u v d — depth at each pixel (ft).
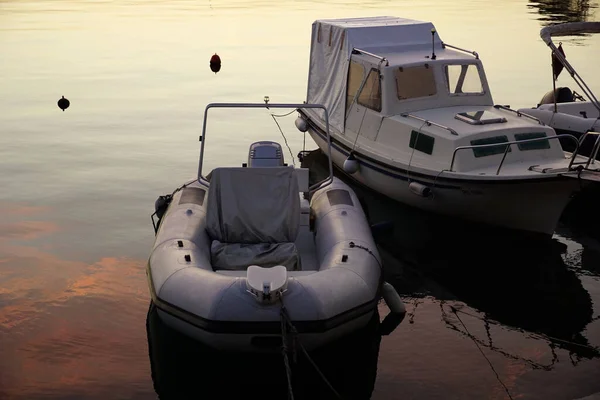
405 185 31.19
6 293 24.98
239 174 23.44
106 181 36.58
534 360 21.15
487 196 27.96
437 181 29.19
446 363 21.04
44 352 21.48
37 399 19.25
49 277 26.20
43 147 42.14
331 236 23.88
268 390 19.76
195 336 19.93
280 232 23.66
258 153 27.81
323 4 99.91
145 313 23.84
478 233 30.30
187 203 25.90
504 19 87.25
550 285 25.88
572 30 34.63
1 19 87.30
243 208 23.58
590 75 58.54
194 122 47.50
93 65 63.57
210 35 77.51
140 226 30.96
